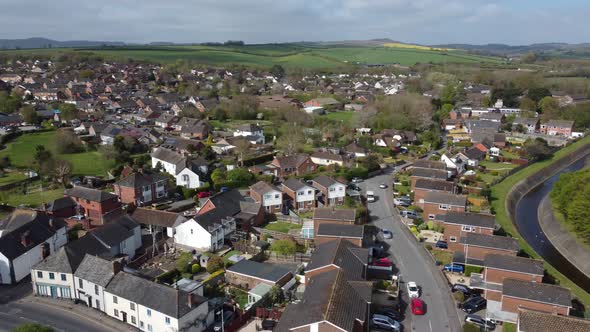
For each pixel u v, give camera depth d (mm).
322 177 100125
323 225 72625
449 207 85812
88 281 58312
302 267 67125
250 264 66062
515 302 55438
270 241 76875
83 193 84562
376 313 55719
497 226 84062
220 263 66938
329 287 51375
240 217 81438
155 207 91062
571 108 188875
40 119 155875
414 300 58719
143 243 77062
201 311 53656
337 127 160750
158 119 170875
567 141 164625
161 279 63062
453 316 56719
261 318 55250
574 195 90375
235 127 169125
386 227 84938
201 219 74812
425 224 84812
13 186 99500
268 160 127625
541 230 96438
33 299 60562
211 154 125938
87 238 66500
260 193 88688
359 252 63969
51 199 92438
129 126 155125
